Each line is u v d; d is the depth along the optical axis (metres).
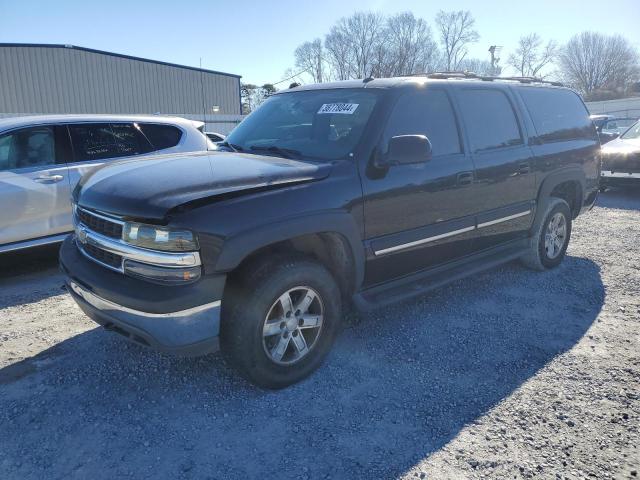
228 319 2.96
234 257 2.79
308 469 2.53
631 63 68.19
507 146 4.71
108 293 2.87
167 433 2.79
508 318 4.34
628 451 2.67
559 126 5.50
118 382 3.28
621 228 7.68
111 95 32.38
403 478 2.47
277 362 3.13
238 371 3.10
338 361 3.58
